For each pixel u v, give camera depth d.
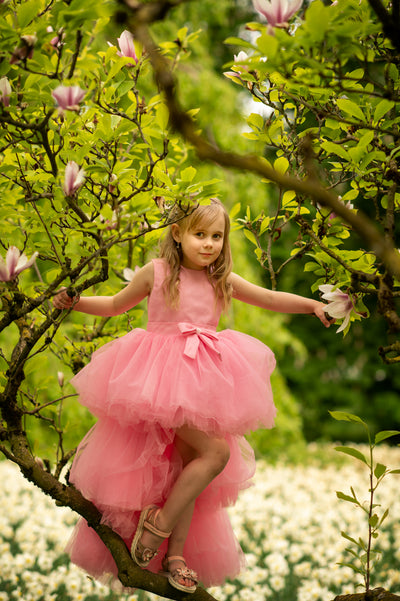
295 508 6.23
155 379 2.25
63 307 2.15
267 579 4.35
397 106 2.38
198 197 2.03
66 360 3.18
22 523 5.48
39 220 2.26
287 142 2.48
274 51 1.40
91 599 3.79
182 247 2.50
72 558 2.40
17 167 2.31
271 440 10.21
